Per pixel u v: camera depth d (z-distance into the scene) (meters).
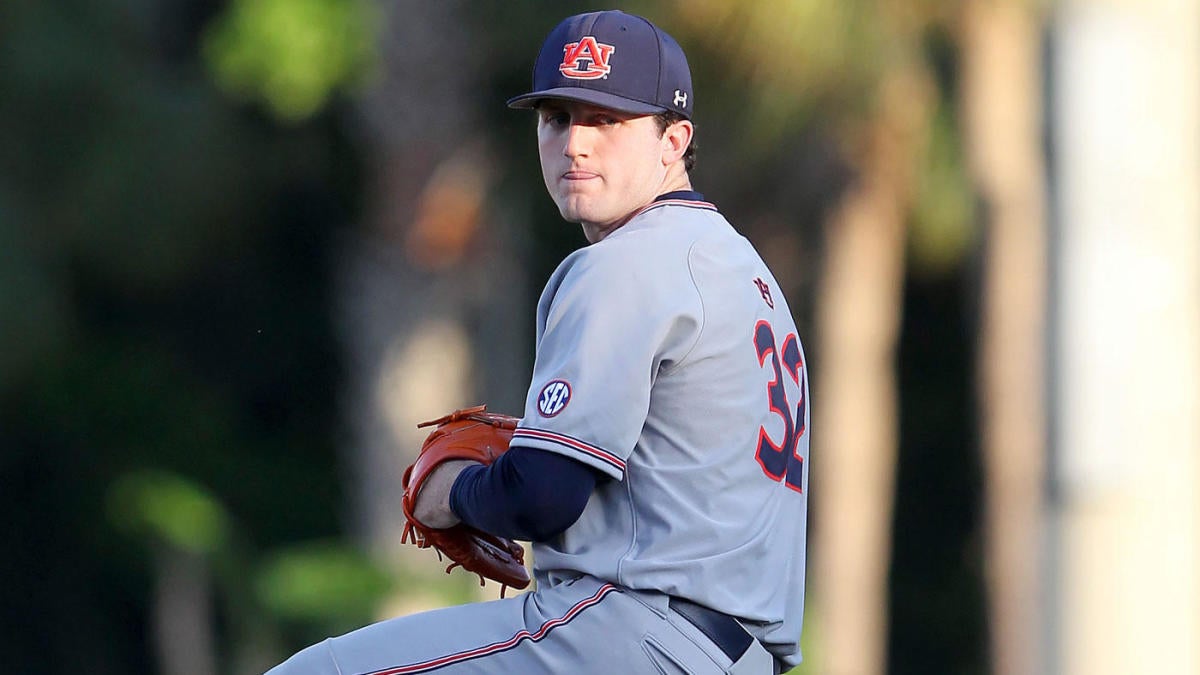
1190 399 27.17
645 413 11.61
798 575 12.46
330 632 48.28
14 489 67.00
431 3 44.03
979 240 52.03
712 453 11.77
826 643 55.41
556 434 11.50
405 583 46.78
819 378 56.72
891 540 72.75
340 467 67.56
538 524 11.59
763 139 41.28
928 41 43.69
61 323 55.38
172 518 62.28
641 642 11.56
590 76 12.06
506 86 45.69
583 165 12.27
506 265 48.44
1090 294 27.56
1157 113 27.31
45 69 51.81
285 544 66.75
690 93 12.44
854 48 38.47
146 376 66.06
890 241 51.38
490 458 12.25
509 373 48.94
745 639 11.73
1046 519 28.23
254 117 56.28
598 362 11.56
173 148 54.03
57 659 69.31
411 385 46.94
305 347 69.69
